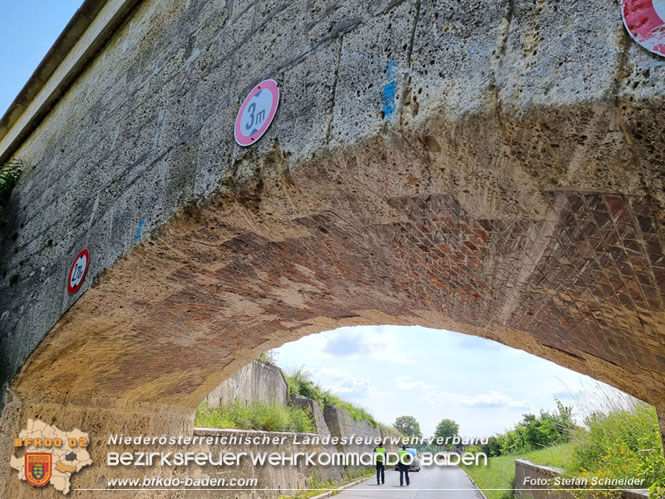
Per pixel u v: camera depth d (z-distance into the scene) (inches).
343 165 76.2
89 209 139.0
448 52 64.1
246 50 99.7
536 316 107.7
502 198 69.8
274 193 89.7
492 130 59.0
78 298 130.5
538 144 57.5
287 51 89.3
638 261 68.1
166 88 122.0
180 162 106.6
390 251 103.7
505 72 57.6
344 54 78.0
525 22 58.0
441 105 61.9
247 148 89.3
